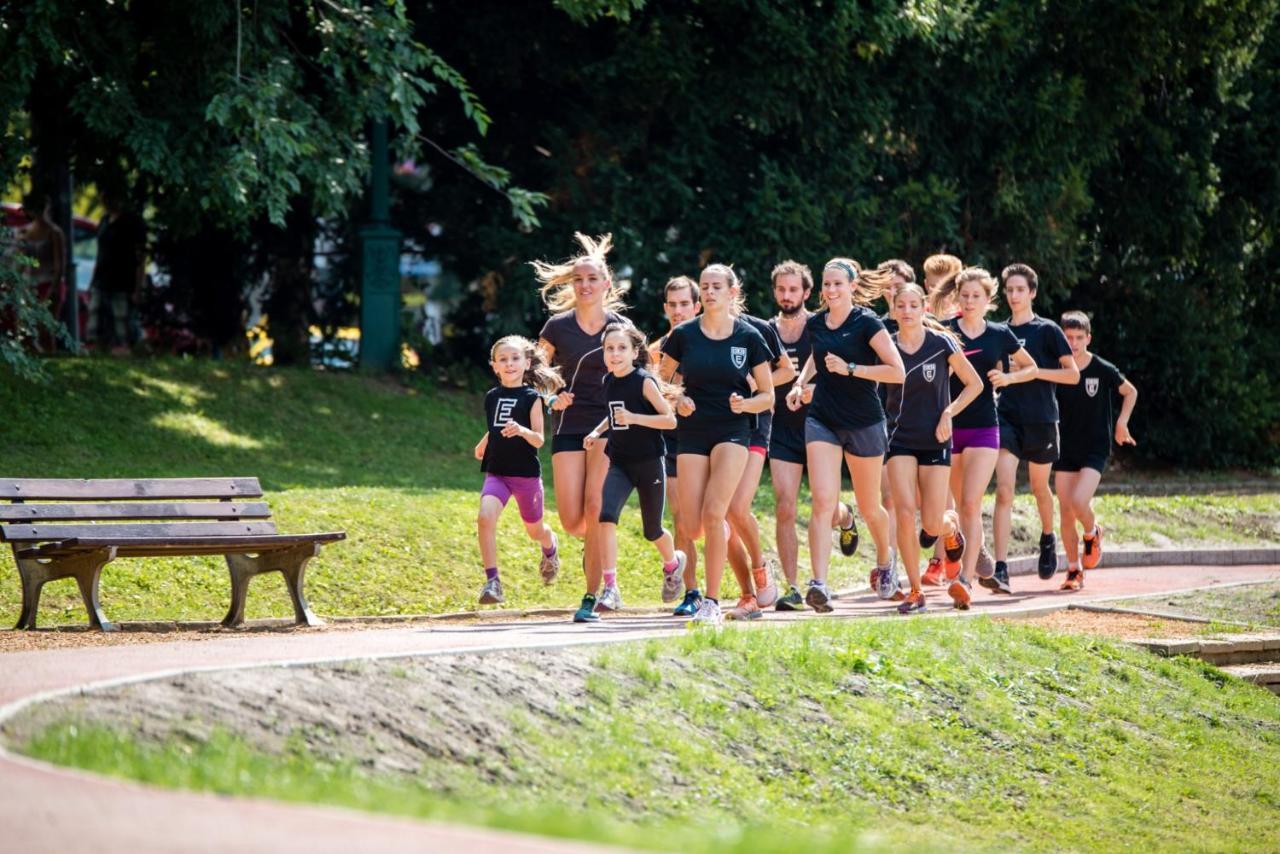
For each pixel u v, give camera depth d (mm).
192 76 48344
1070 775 23078
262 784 13992
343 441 50219
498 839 11711
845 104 56594
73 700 16219
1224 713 26875
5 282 45125
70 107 46031
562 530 38594
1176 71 62594
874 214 57781
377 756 16969
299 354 62750
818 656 23906
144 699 16641
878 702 23328
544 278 28703
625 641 22578
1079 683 26391
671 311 27688
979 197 60594
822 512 28047
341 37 48625
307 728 17016
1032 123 59125
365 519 36219
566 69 59000
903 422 29188
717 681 22156
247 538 27188
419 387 58031
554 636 23562
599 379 27500
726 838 13734
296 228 63656
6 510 26094
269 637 23766
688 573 29188
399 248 59188
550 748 18672
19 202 76688
